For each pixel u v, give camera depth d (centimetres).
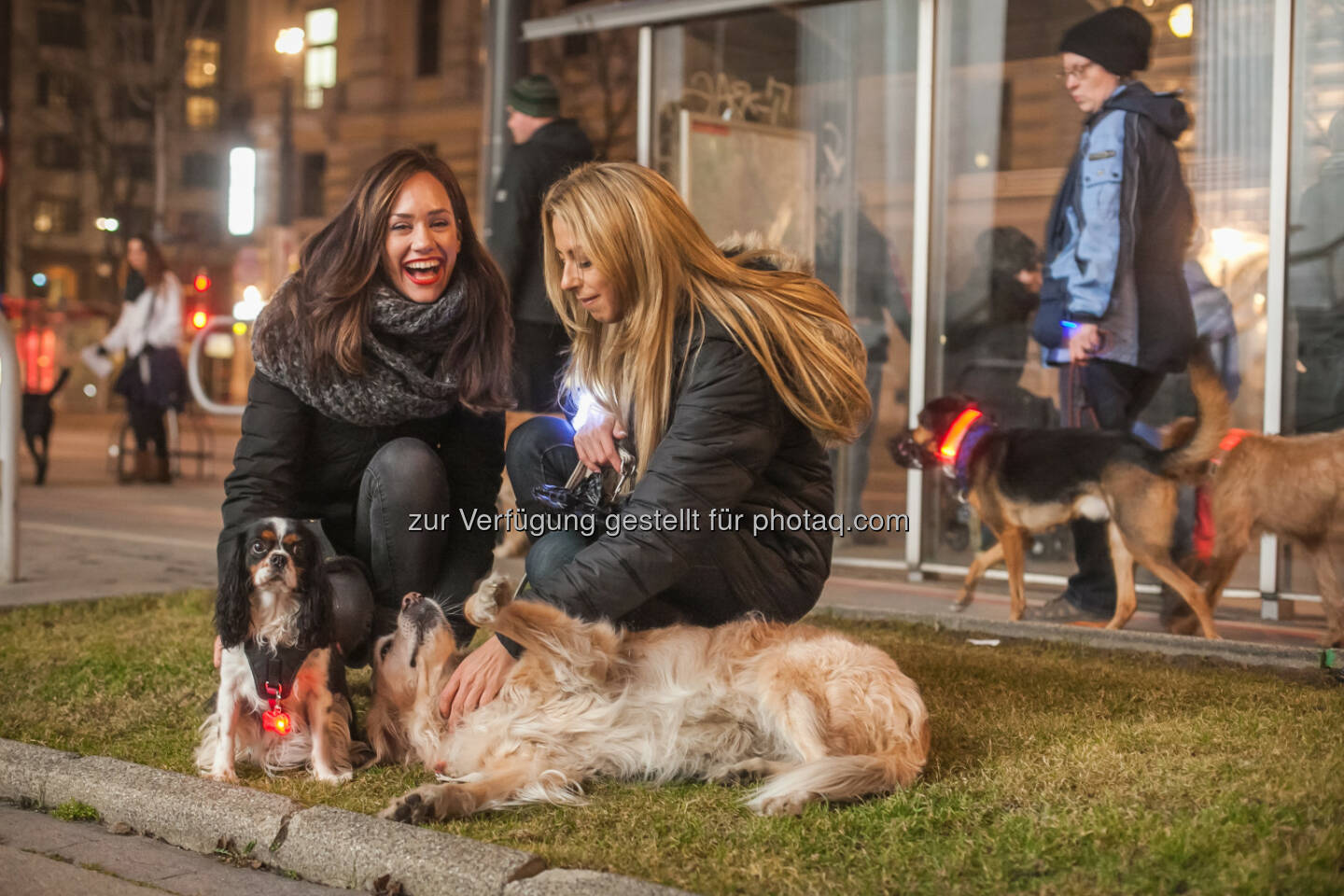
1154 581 596
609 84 1806
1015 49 673
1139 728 345
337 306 349
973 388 693
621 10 770
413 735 325
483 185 827
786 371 324
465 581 377
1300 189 590
